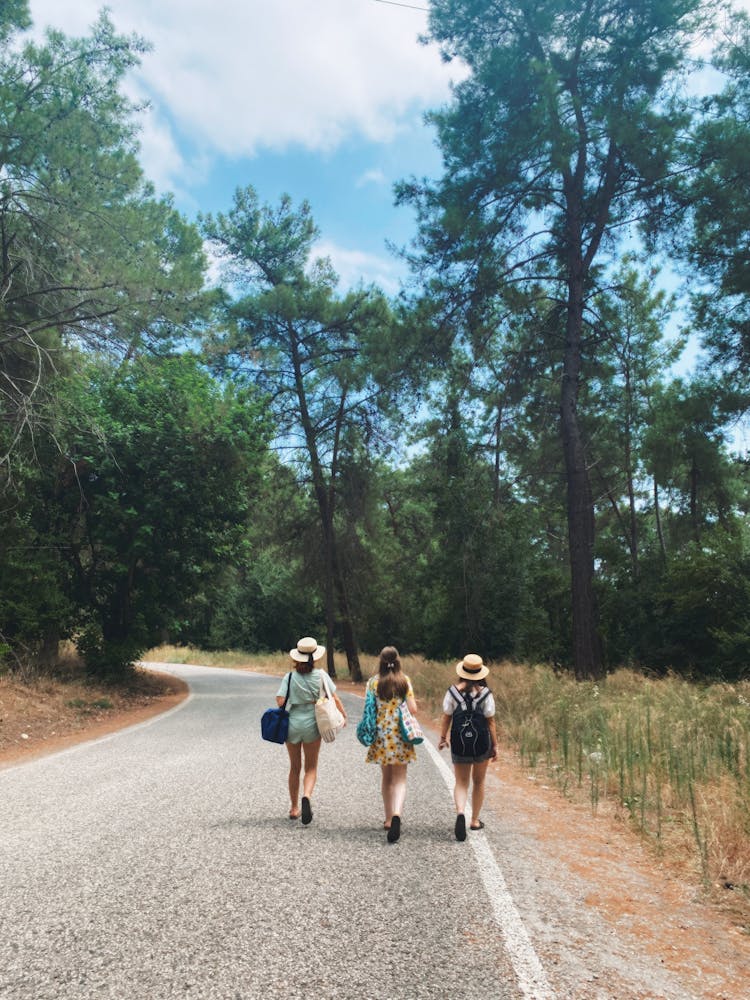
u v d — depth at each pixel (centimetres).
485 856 524
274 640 5653
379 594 3397
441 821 633
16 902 417
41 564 1823
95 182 1703
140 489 1966
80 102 1666
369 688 613
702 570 2144
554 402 2625
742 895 468
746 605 2067
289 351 3164
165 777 804
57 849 522
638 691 1532
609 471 3641
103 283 1677
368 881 462
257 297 3078
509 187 2081
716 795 702
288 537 3281
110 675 1959
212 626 5709
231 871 475
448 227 1991
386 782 608
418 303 2133
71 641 2053
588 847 573
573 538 1981
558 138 1872
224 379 3006
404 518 3494
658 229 2069
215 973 332
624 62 1886
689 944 389
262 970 336
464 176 2084
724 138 1819
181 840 547
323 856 513
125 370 1998
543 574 3228
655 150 1833
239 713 1552
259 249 3228
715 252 2058
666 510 3844
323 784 776
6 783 779
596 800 702
